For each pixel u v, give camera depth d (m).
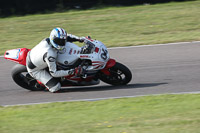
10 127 19.38
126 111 21.03
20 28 48.34
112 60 25.62
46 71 25.89
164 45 36.81
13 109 23.30
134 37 40.97
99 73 25.98
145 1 58.09
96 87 27.61
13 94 27.05
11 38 43.81
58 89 26.03
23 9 57.53
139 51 35.44
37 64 24.97
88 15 52.88
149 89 25.75
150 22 47.00
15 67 26.30
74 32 44.88
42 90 27.69
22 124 19.83
